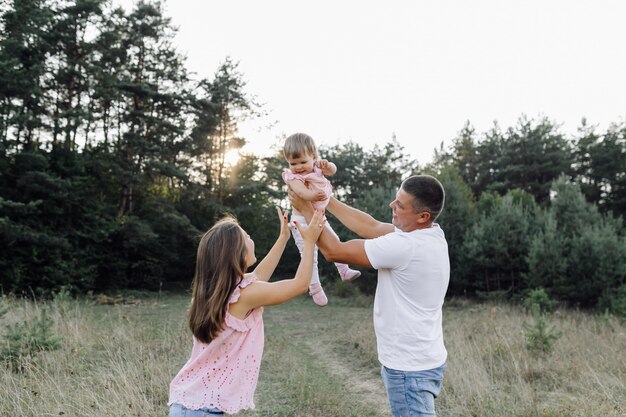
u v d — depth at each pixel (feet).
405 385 7.70
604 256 45.68
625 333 28.68
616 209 87.51
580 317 39.86
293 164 10.01
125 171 65.16
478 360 22.16
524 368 20.92
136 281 68.90
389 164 110.93
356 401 18.43
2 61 51.70
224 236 7.84
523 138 100.58
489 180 108.58
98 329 28.19
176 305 52.08
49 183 55.11
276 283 7.75
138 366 19.67
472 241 57.36
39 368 18.04
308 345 30.71
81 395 15.26
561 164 97.81
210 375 7.52
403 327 7.84
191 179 79.10
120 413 14.25
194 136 77.00
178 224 70.49
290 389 19.22
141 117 68.85
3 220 49.70
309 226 8.05
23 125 53.98
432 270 7.89
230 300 7.57
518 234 55.36
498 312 41.86
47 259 56.24
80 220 61.11
